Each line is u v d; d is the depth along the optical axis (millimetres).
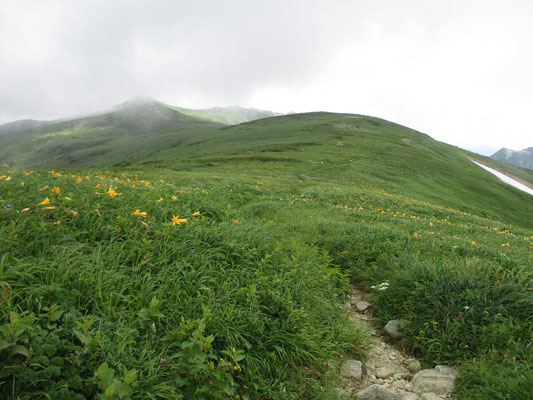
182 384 2756
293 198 20656
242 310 3814
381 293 5844
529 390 3100
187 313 3504
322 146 70125
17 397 2160
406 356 4480
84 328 2584
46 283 3156
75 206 4684
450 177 59031
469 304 4707
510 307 4496
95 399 2326
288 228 10859
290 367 3721
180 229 4898
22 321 2412
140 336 3098
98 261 3623
